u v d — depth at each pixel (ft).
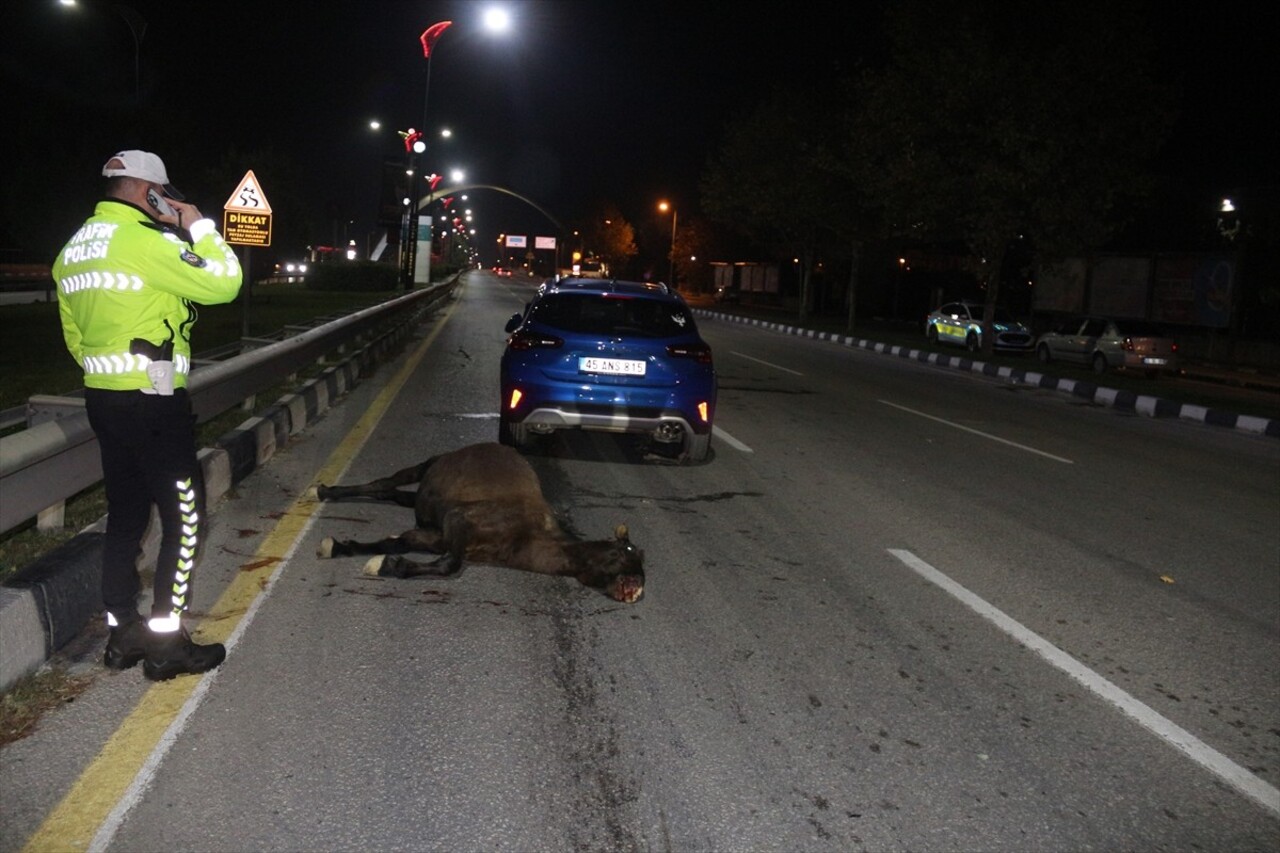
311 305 109.09
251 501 25.86
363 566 21.30
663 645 18.24
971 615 20.93
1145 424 57.67
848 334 121.08
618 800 13.02
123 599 15.55
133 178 14.65
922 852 12.33
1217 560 26.86
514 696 15.81
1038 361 99.14
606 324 32.60
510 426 32.48
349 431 36.42
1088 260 107.76
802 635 19.17
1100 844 12.77
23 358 49.37
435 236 305.32
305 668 16.33
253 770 13.20
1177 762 15.06
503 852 11.76
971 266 96.89
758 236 164.55
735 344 95.45
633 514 27.58
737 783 13.61
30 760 13.12
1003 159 89.04
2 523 15.94
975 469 37.76
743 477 33.06
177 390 14.98
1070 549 26.86
